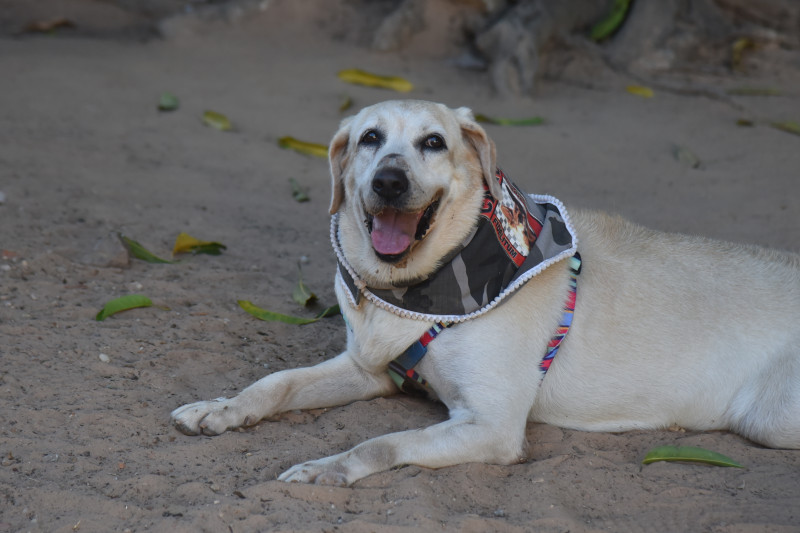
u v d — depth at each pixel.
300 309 4.83
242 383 4.00
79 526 2.86
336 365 3.90
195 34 10.13
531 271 3.55
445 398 3.67
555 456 3.47
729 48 9.77
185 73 9.20
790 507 3.13
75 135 7.23
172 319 4.54
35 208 5.71
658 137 7.97
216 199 6.35
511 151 7.52
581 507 3.15
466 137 3.70
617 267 3.86
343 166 3.86
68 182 6.26
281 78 9.18
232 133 7.75
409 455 3.30
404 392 4.01
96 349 4.12
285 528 2.87
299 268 5.03
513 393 3.48
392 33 9.83
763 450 3.63
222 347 4.31
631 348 3.72
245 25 10.25
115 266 5.09
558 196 6.59
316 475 3.17
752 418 3.73
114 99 8.24
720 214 6.21
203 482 3.13
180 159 7.05
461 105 8.66
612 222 4.13
